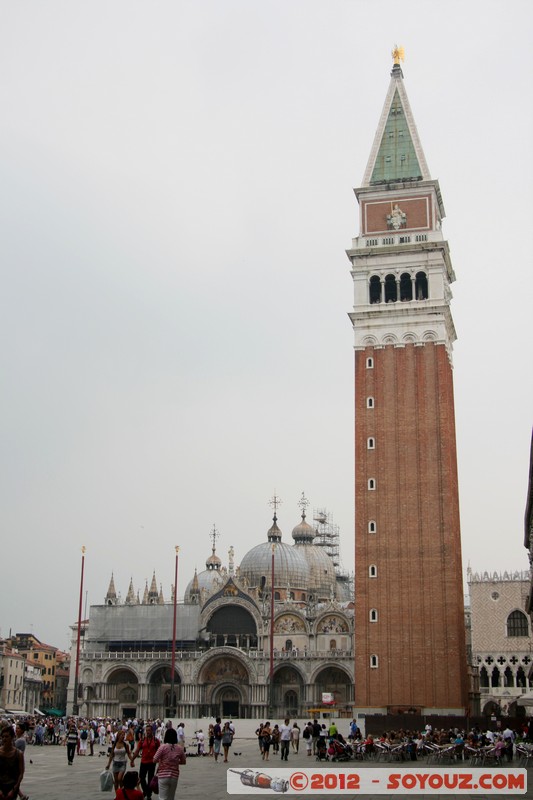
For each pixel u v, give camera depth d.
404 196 142.62
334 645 175.12
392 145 146.62
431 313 136.12
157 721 102.38
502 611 159.25
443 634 124.81
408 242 139.88
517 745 74.94
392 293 139.50
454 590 126.00
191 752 88.00
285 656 171.75
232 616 186.25
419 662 124.50
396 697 124.00
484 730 108.81
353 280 140.88
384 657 125.62
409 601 126.81
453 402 140.50
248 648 175.88
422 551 128.25
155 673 181.50
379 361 136.38
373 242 141.88
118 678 183.88
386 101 149.62
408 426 133.00
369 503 131.62
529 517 109.88
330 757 74.19
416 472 131.25
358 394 135.88
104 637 187.75
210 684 177.38
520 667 156.25
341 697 169.62
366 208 143.75
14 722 96.69
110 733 92.44
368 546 130.00
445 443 131.62
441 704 122.50
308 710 153.62
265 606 185.25
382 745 72.94
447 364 135.75
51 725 106.81
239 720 139.25
